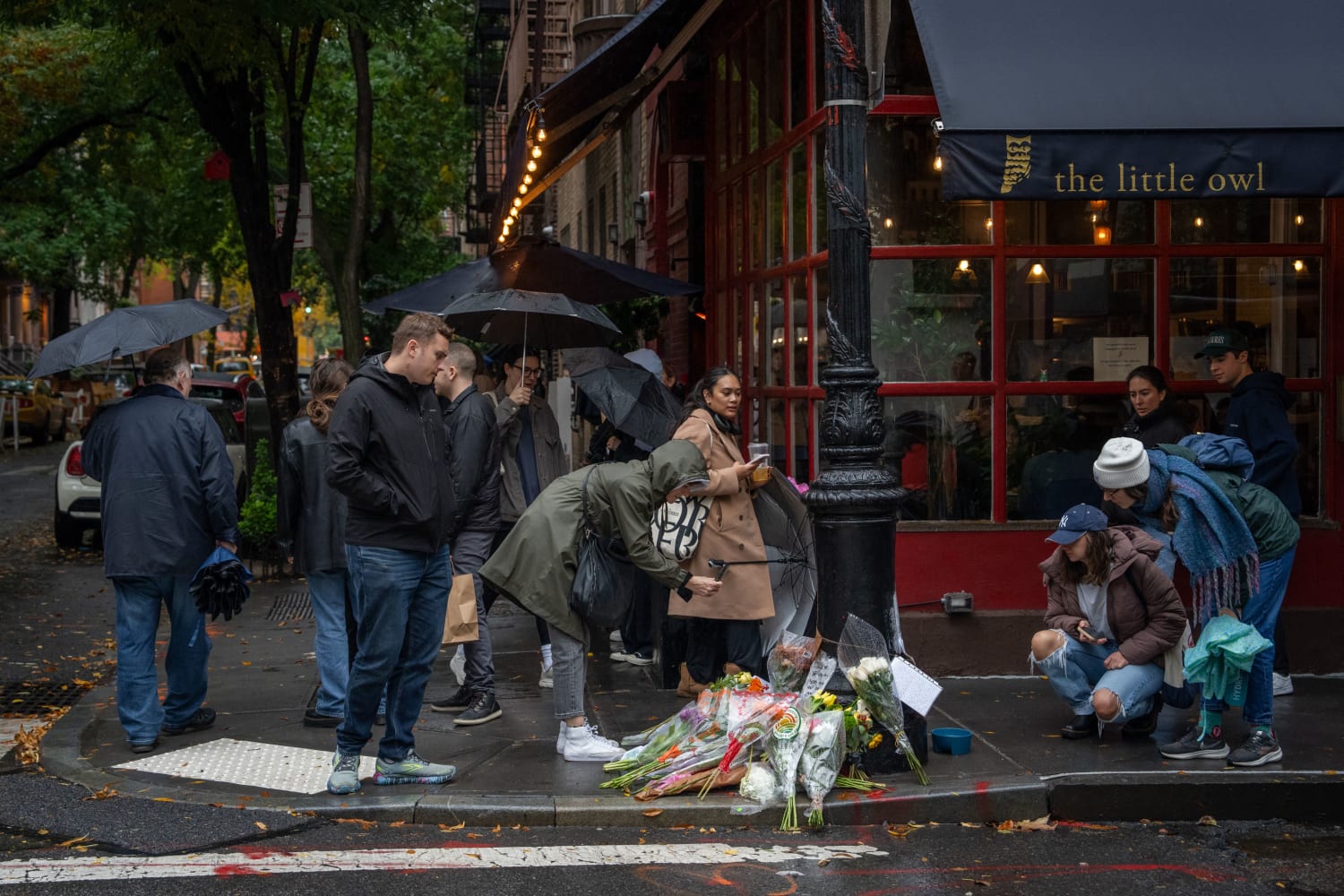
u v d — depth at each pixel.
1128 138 6.48
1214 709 6.14
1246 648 5.93
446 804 5.65
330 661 7.08
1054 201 7.95
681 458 6.20
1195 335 8.09
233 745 6.74
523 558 6.21
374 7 13.21
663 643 7.89
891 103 7.80
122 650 6.63
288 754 6.54
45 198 30.70
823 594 6.08
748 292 10.85
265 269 13.90
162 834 5.30
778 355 9.95
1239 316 8.12
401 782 5.97
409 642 5.93
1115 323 8.05
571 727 6.32
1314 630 7.96
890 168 7.90
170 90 18.00
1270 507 6.43
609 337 9.28
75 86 21.42
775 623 7.51
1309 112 6.59
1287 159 6.51
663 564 6.17
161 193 30.45
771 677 6.35
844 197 6.02
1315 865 5.17
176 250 33.72
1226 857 5.26
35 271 30.72
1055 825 5.69
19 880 4.81
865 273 6.06
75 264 39.31
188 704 6.95
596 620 6.19
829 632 6.04
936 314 7.97
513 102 20.22
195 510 6.71
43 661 9.23
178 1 11.90
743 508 7.17
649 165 17.59
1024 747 6.43
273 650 9.33
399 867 5.01
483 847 5.29
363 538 5.68
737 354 11.38
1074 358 8.03
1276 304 8.12
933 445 7.98
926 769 6.05
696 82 12.48
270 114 17.77
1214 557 6.16
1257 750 6.07
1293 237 8.09
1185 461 6.36
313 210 18.11
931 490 7.99
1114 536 6.49
